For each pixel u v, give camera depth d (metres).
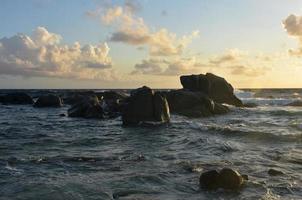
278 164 15.79
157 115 32.25
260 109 48.28
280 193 11.71
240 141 22.31
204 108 41.12
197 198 11.25
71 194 11.40
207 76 53.00
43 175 13.90
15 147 20.80
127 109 33.06
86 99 44.50
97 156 17.88
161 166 15.48
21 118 40.91
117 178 13.45
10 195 11.30
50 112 49.19
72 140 23.89
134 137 25.28
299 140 21.94
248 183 12.62
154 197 11.30
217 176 12.37
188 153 18.69
